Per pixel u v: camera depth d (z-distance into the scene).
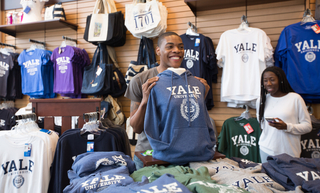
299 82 2.44
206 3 2.86
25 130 1.59
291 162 1.00
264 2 2.83
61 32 3.78
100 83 2.98
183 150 1.10
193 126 1.14
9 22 3.78
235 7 2.98
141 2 3.06
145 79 1.45
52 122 1.82
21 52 3.64
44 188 1.51
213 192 0.73
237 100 2.70
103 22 3.08
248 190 0.85
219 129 3.01
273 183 0.91
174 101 1.13
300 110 1.80
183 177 0.87
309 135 2.33
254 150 2.41
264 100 2.03
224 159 1.25
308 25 2.45
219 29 3.04
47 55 3.46
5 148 1.51
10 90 3.74
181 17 3.21
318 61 2.40
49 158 1.55
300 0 2.72
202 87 1.26
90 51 3.62
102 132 1.56
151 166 1.13
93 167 1.10
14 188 1.50
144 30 2.89
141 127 1.32
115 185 0.88
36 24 3.51
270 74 1.88
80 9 3.67
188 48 2.88
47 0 3.57
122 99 3.42
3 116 3.53
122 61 3.45
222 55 2.71
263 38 2.58
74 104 1.77
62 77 3.31
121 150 1.65
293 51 2.47
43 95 3.65
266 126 1.95
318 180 0.86
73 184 1.01
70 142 1.50
